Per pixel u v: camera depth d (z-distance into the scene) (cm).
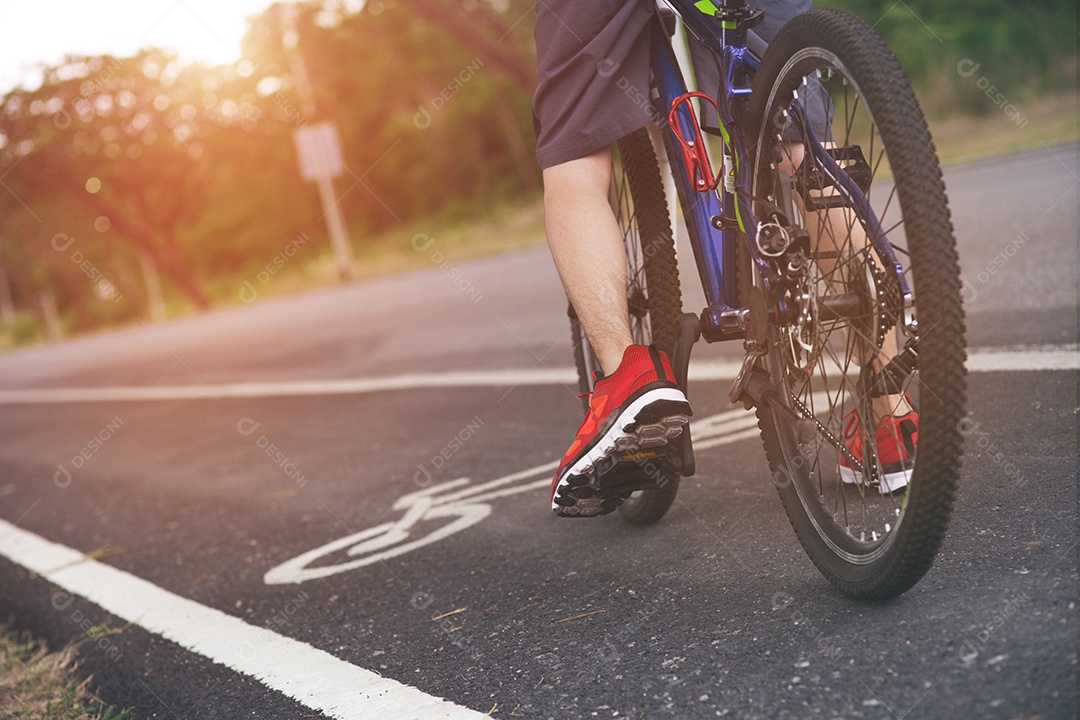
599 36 202
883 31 1923
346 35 4494
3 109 3325
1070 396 278
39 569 354
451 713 176
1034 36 1683
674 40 211
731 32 196
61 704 223
